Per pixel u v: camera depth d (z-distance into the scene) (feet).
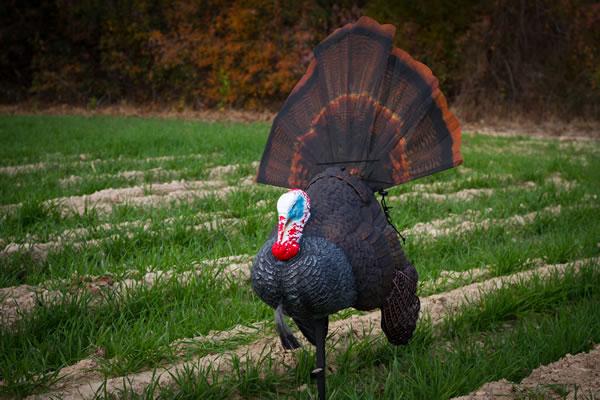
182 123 77.25
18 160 49.60
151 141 57.62
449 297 25.91
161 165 48.39
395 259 19.25
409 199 38.17
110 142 56.85
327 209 17.97
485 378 19.63
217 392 19.53
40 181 41.42
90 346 21.97
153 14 93.35
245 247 30.35
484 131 77.05
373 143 20.40
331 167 20.08
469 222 34.91
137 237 30.42
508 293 25.05
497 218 36.14
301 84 21.77
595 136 73.82
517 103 85.05
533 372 20.08
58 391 19.80
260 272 16.90
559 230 33.35
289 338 17.20
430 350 22.13
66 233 31.89
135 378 20.39
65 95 95.55
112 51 93.81
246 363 20.72
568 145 64.18
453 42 85.97
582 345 21.68
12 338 21.68
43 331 22.58
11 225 32.35
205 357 21.91
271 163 21.38
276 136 21.56
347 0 90.58
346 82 20.99
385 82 20.77
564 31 84.69
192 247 30.07
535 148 61.52
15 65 97.55
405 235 32.37
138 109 93.30
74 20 93.81
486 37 84.48
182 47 91.15
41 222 33.09
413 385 19.17
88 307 24.06
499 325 24.29
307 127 21.18
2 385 19.92
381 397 19.27
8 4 93.25
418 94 20.39
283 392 20.30
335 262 16.75
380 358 21.86
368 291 17.81
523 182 45.68
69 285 25.85
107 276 26.86
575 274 27.20
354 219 18.11
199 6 91.66
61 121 75.97
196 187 42.11
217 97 91.81
